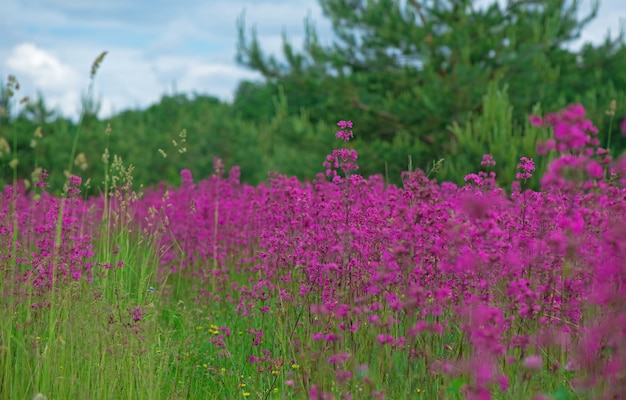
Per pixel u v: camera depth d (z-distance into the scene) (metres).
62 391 4.61
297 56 19.34
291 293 5.62
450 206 5.98
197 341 6.31
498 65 18.00
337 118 19.70
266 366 5.51
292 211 6.02
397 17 18.34
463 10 18.11
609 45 21.02
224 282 7.69
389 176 17.41
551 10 19.28
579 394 3.96
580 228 3.86
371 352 4.68
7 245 5.64
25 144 18.94
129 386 4.94
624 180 4.27
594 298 3.91
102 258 6.32
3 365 4.83
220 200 9.43
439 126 17.56
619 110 16.98
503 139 13.15
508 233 5.08
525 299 4.02
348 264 4.93
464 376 4.16
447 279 4.80
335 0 19.78
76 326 5.03
